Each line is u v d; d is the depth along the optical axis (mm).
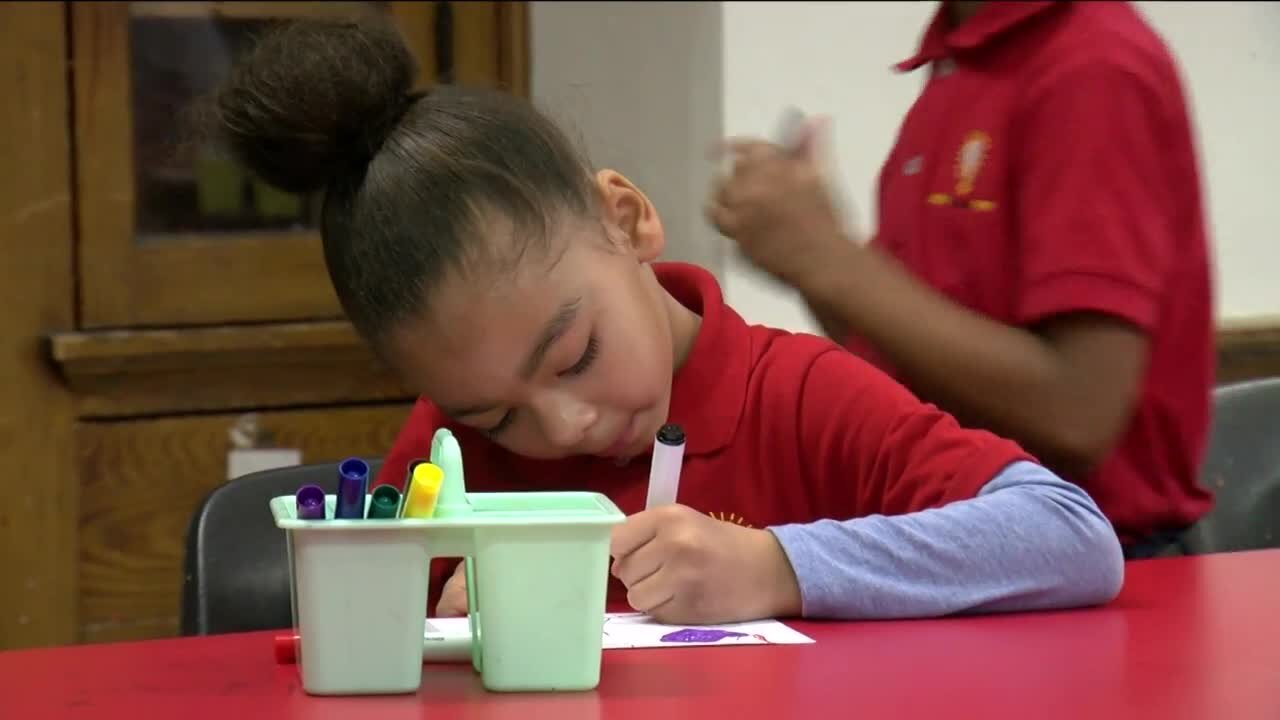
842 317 2693
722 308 2607
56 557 4191
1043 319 2742
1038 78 2885
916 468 2260
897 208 3260
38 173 4094
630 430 2262
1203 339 3041
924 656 1773
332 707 1589
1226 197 5348
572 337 2082
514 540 1613
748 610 1976
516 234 2043
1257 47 5309
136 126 4195
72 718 1575
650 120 4793
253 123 2164
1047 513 2061
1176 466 3078
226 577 2703
